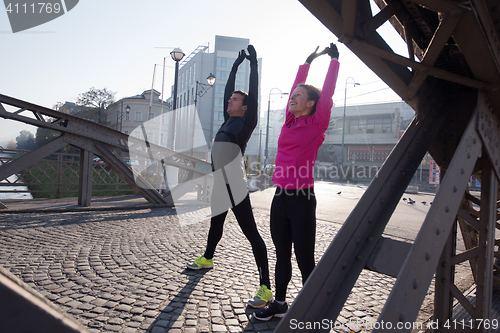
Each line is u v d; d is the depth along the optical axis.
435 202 1.10
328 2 1.05
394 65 1.43
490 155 1.45
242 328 1.90
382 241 1.16
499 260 2.66
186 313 2.07
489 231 1.44
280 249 1.98
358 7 1.15
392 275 1.08
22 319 0.35
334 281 1.06
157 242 3.99
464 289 2.47
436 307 1.57
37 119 5.77
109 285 2.49
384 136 36.91
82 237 4.08
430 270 1.05
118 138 6.72
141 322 1.92
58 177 8.66
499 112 1.48
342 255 1.11
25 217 5.29
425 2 1.00
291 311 0.91
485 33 1.09
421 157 1.40
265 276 2.32
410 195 15.26
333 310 1.01
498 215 2.26
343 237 1.12
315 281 1.00
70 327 0.39
